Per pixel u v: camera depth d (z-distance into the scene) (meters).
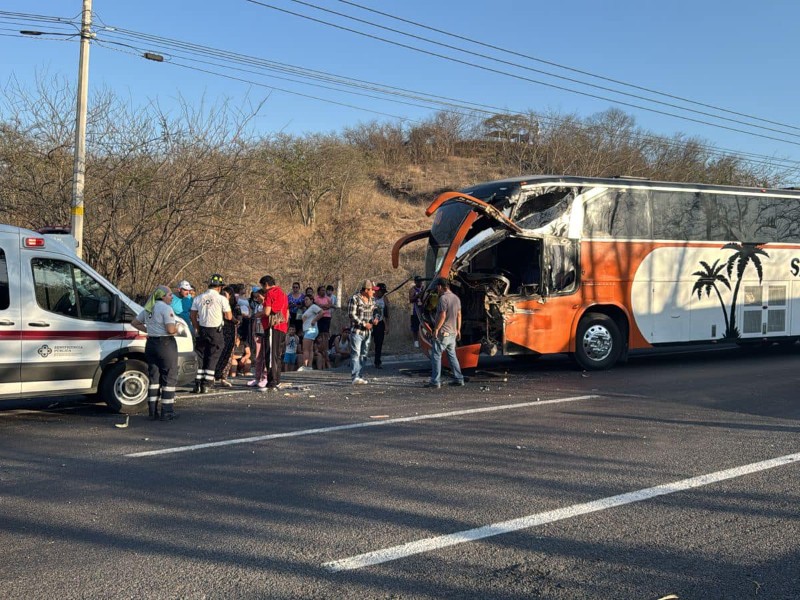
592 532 5.14
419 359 16.70
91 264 17.02
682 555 4.73
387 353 17.39
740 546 4.88
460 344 13.27
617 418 9.16
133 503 5.88
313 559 4.68
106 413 9.97
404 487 6.23
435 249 13.82
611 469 6.76
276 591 4.21
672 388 11.63
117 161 17.12
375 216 41.81
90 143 17.05
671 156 41.47
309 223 36.22
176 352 9.47
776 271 16.20
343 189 41.31
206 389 11.93
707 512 5.57
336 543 4.95
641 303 14.48
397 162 59.53
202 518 5.49
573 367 14.72
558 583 4.30
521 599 4.10
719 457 7.18
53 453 7.62
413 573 4.45
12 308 9.17
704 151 41.31
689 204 15.12
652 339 14.60
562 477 6.50
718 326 15.39
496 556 4.71
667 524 5.30
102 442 8.13
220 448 7.76
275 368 12.09
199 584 4.31
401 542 4.96
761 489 6.14
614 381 12.52
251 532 5.18
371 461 7.11
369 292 12.72
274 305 12.05
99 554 4.79
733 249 15.62
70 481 6.54
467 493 6.05
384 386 12.30
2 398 9.12
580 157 40.66
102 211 17.05
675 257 14.89
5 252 9.20
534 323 13.33
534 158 44.69
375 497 5.96
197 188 17.66
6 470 6.95
